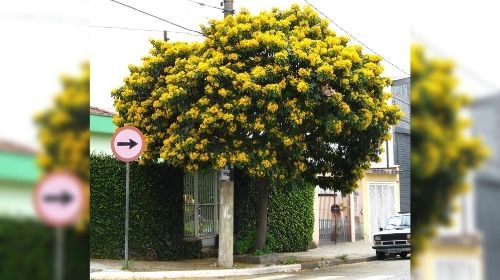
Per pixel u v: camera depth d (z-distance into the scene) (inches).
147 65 529.0
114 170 534.0
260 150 477.7
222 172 524.7
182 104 481.7
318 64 476.4
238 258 551.8
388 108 518.3
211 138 488.4
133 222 530.0
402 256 716.7
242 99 463.2
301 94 474.9
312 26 537.6
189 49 522.0
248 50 480.7
